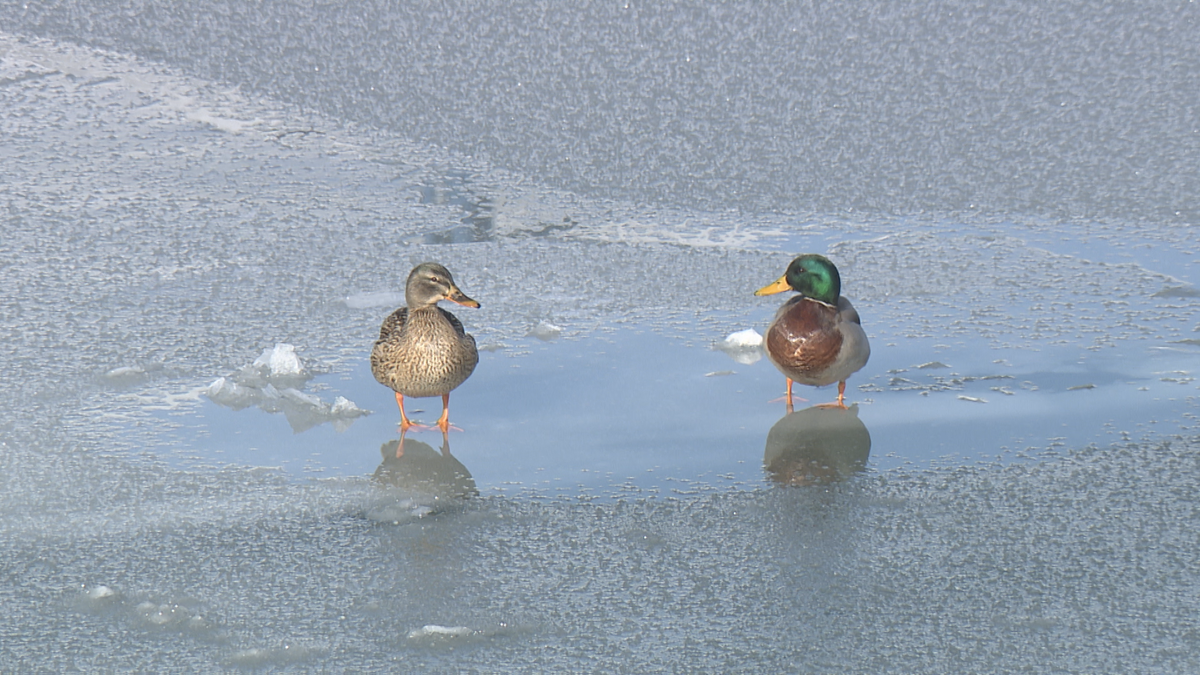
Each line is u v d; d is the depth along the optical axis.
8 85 18.33
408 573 7.71
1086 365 10.73
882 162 15.74
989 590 7.49
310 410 10.10
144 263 13.09
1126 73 17.75
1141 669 6.71
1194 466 9.00
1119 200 14.52
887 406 10.13
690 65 18.77
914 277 12.74
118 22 20.77
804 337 9.75
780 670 6.74
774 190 15.09
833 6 20.42
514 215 14.50
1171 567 7.70
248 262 13.16
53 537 8.09
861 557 7.90
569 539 8.15
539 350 11.25
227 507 8.52
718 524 8.34
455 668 6.76
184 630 7.10
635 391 10.46
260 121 17.28
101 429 9.66
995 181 15.16
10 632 7.08
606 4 21.00
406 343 9.54
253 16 20.97
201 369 10.79
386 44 19.81
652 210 14.64
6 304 12.02
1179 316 11.66
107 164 15.87
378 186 15.30
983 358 10.95
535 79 18.48
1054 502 8.54
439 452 9.41
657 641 7.01
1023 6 20.05
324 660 6.82
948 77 18.00
